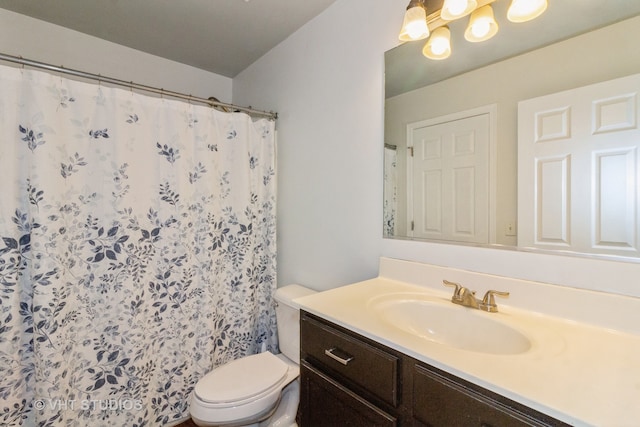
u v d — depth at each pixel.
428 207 1.27
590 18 0.88
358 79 1.51
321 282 1.74
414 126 1.31
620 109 0.84
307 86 1.81
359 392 0.88
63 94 1.34
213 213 1.76
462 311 1.02
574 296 0.89
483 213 1.11
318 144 1.74
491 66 1.09
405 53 1.33
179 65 2.33
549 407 0.53
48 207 1.27
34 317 1.25
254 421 1.30
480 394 0.62
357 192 1.53
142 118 1.54
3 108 1.23
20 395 1.28
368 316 0.96
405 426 0.76
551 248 0.95
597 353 0.72
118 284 1.48
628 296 0.82
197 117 1.71
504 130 1.06
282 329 1.76
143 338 1.54
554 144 0.95
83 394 1.40
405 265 1.31
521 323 0.90
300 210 1.87
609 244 0.85
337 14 1.61
